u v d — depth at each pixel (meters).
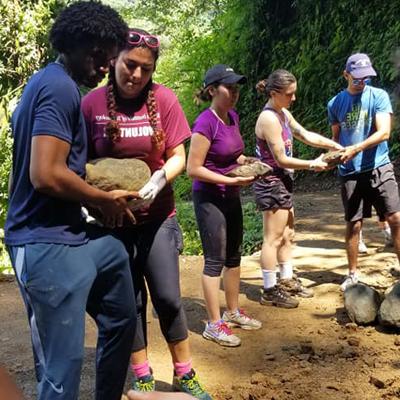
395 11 13.82
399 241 5.30
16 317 5.53
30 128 2.62
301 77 15.16
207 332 4.67
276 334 4.78
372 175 5.28
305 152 14.11
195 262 7.16
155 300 3.55
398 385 3.91
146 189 3.00
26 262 2.62
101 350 3.02
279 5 17.03
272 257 5.29
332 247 7.40
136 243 3.49
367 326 4.81
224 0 23.03
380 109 5.27
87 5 2.73
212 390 3.93
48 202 2.64
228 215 4.46
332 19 15.32
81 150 2.75
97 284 2.90
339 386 3.92
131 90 3.27
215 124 4.24
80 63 2.73
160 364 4.38
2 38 13.88
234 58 18.06
